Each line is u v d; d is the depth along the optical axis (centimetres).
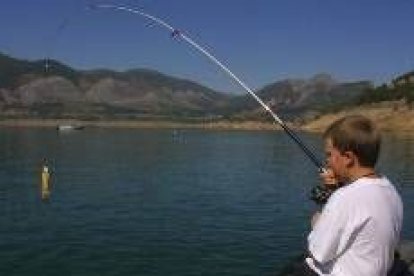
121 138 19188
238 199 5344
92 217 4222
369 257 467
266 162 10050
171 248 3106
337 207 473
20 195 5541
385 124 18350
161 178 7344
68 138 18662
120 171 8238
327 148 509
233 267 2714
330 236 471
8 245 3195
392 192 486
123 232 3591
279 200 5275
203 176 7625
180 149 13662
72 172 7994
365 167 494
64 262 2808
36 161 9769
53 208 4709
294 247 3147
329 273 479
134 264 2762
